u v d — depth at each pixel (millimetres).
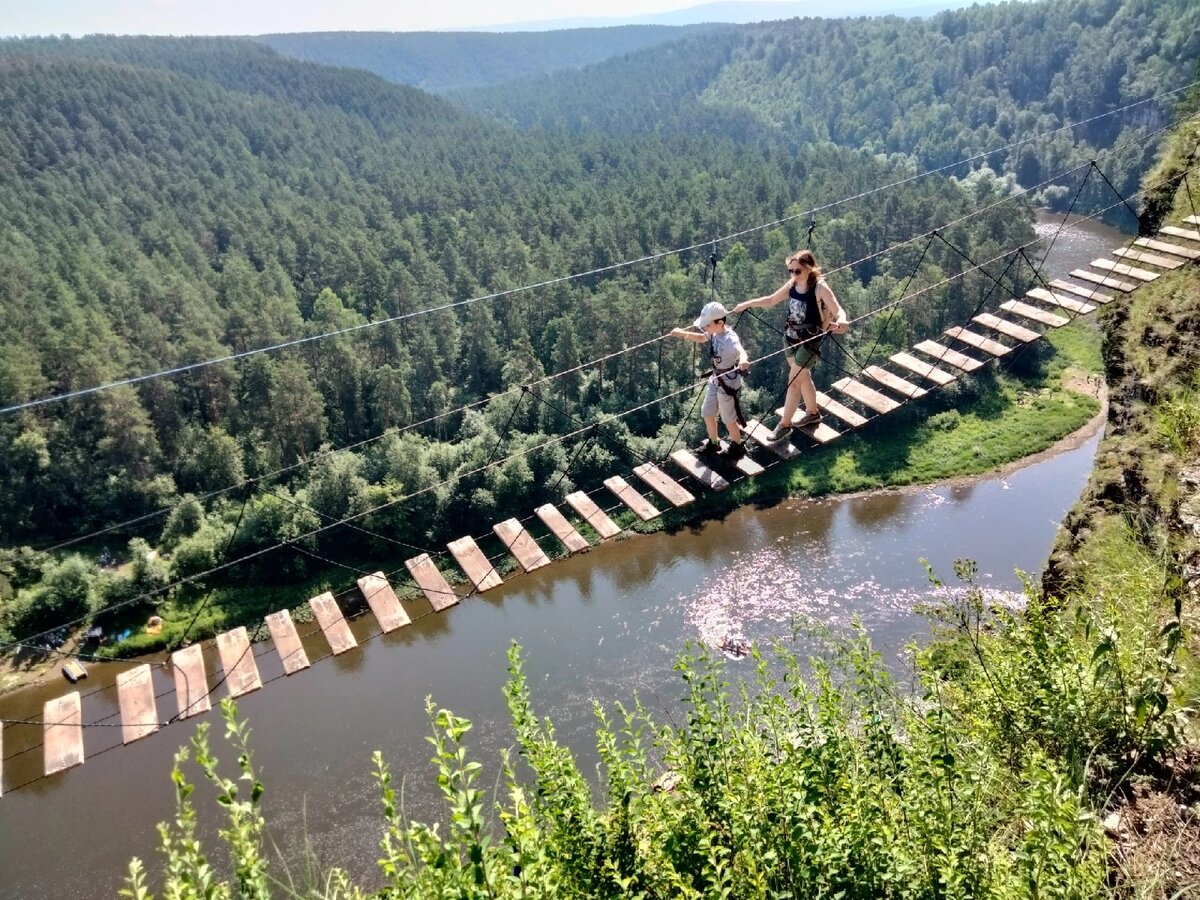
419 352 59000
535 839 4848
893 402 11383
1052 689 7027
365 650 33938
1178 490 10359
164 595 39375
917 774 5793
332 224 94062
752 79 197250
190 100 130875
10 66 120500
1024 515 40844
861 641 7582
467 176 110500
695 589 36438
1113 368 15461
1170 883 5742
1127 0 123438
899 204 79062
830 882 5047
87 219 92125
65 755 7996
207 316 65000
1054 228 81688
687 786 5984
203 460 50000
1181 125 20594
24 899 24547
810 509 42594
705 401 10891
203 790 27266
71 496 50781
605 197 96625
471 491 42312
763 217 84750
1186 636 7613
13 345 55719
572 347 54062
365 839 25266
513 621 35062
